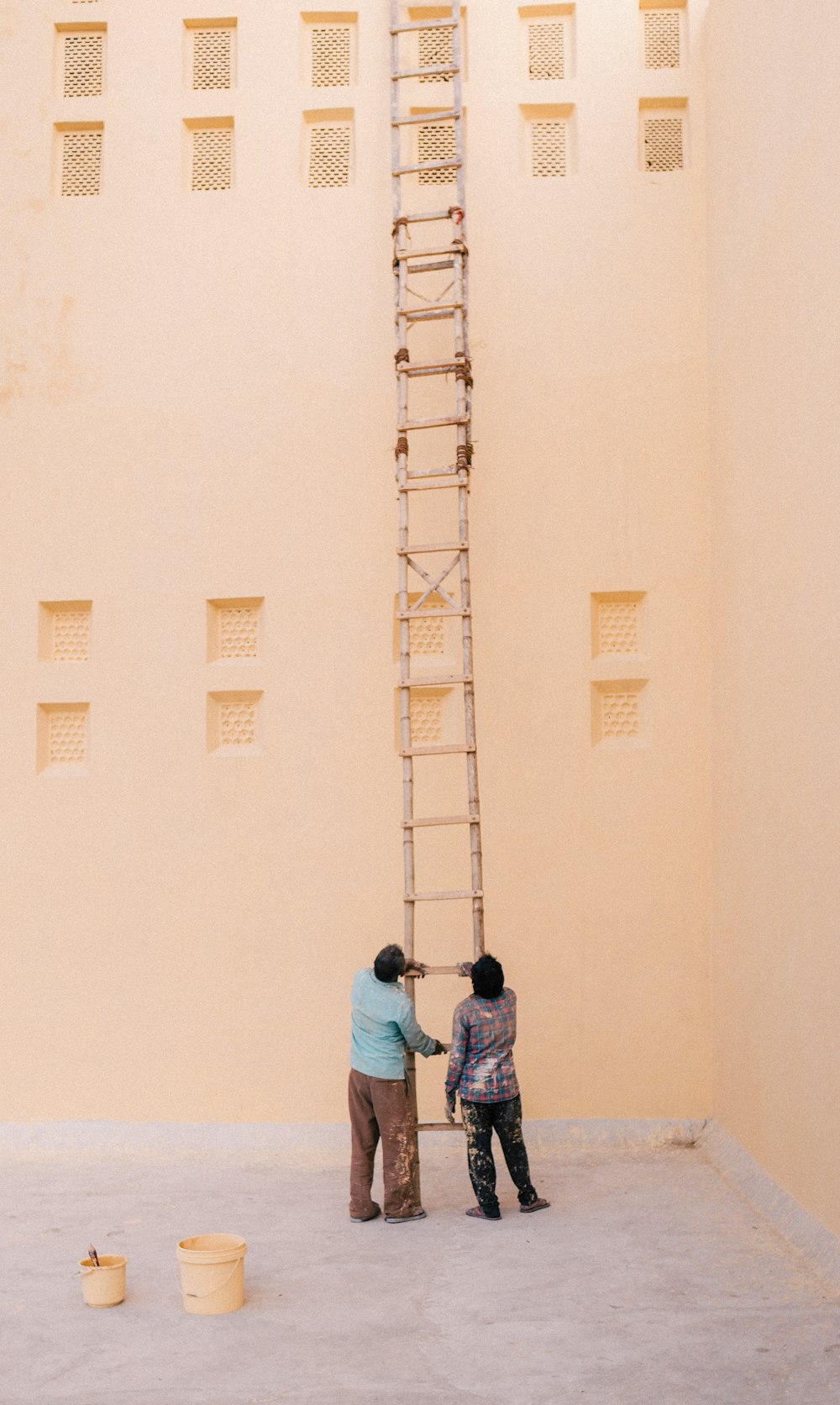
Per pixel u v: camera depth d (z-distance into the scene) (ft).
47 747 22.63
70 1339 13.20
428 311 21.02
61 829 22.24
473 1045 17.56
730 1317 13.56
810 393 16.22
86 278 23.11
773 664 17.90
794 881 16.75
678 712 21.89
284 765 22.08
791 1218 16.30
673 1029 21.38
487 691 21.95
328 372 22.62
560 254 22.68
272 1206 18.10
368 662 22.16
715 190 21.97
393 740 22.02
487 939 21.57
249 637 22.57
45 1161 20.77
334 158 23.12
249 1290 14.64
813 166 16.14
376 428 22.47
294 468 22.53
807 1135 16.07
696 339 22.52
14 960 22.06
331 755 22.04
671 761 21.80
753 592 19.08
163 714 22.30
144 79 23.25
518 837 21.75
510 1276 14.94
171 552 22.56
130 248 23.09
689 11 22.98
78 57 23.45
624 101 22.94
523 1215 17.47
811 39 16.25
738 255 20.25
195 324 22.90
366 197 22.86
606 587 22.09
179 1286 14.79
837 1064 14.96
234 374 22.75
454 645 22.25
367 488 22.40
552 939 21.54
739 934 19.63
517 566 22.17
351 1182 17.48
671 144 23.12
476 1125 17.33
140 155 23.13
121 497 22.70
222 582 22.43
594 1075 21.33
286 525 22.45
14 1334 13.37
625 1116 21.26
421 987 21.63
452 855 21.77
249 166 23.06
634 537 22.17
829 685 15.38
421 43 23.15
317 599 22.31
